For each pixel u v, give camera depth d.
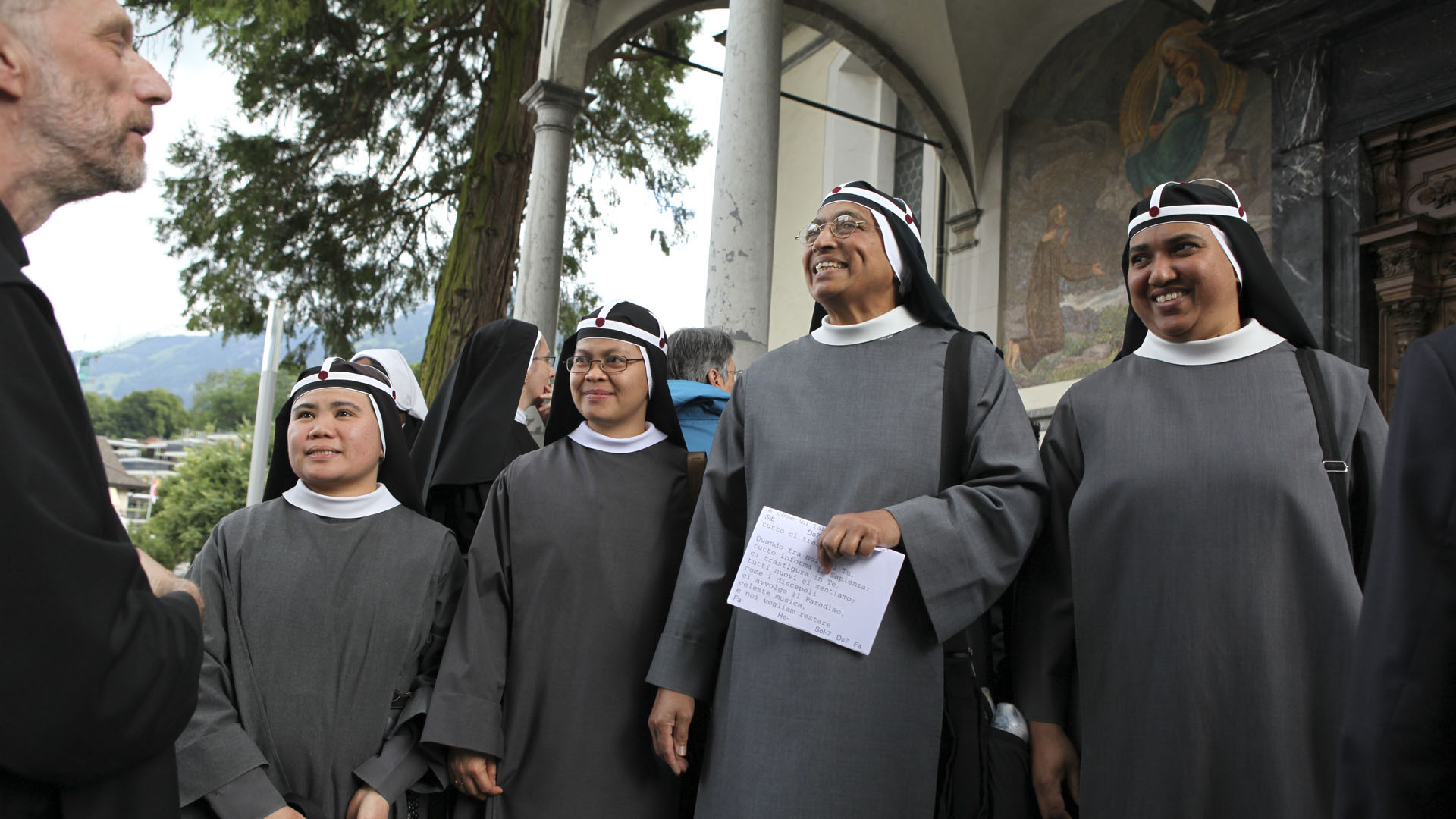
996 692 2.51
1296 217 7.70
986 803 2.19
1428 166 7.13
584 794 2.46
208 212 12.85
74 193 1.43
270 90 12.41
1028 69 11.04
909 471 2.30
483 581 2.63
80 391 1.27
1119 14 10.16
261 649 2.46
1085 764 2.13
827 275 2.51
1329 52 7.65
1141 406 2.26
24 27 1.32
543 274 9.34
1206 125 9.16
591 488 2.71
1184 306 2.27
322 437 2.67
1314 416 2.11
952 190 11.62
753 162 6.48
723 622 2.44
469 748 2.41
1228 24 8.08
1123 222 9.86
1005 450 2.32
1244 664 1.98
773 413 2.47
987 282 11.18
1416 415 1.29
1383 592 1.28
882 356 2.46
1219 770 1.97
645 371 2.83
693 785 2.63
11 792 1.19
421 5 11.59
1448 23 6.93
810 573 2.20
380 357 4.18
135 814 1.29
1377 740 1.23
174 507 27.91
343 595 2.55
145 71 1.45
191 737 2.27
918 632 2.20
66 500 1.18
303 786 2.38
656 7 10.20
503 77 11.52
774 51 6.65
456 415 3.52
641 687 2.57
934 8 10.64
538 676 2.55
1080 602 2.20
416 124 13.03
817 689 2.16
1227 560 2.04
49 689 1.14
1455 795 1.19
